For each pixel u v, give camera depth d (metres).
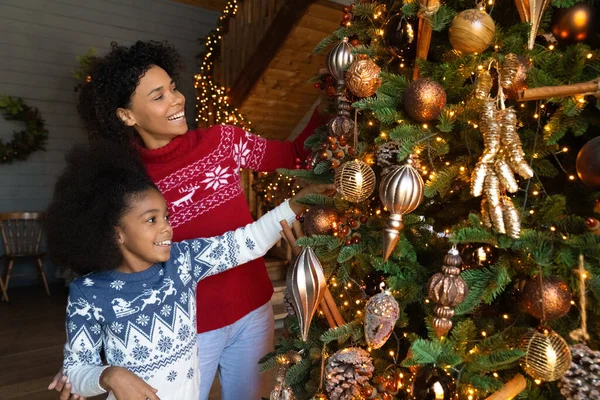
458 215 0.86
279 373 0.88
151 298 0.88
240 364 1.19
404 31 0.71
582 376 0.57
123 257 0.88
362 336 0.80
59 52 3.97
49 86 3.96
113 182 0.84
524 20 0.63
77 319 0.85
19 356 2.44
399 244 0.74
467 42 0.61
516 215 0.59
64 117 4.05
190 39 4.56
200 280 1.05
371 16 0.81
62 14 3.94
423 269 0.75
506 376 0.70
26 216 3.69
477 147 0.72
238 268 1.14
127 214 0.83
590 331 0.64
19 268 3.90
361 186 0.71
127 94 1.02
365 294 0.82
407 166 0.65
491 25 0.61
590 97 0.61
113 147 0.91
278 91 3.49
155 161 1.08
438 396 0.62
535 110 0.68
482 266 0.73
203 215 1.10
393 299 0.68
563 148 0.68
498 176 0.60
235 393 1.21
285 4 2.90
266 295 1.22
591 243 0.57
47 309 3.28
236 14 3.53
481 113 0.62
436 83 0.64
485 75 0.63
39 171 3.97
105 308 0.85
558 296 0.58
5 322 2.99
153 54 1.10
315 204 0.86
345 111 0.79
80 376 0.81
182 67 1.26
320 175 0.86
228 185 1.15
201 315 1.09
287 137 4.07
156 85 1.02
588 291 0.61
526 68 0.61
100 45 4.13
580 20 0.60
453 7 0.74
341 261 0.74
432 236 0.82
